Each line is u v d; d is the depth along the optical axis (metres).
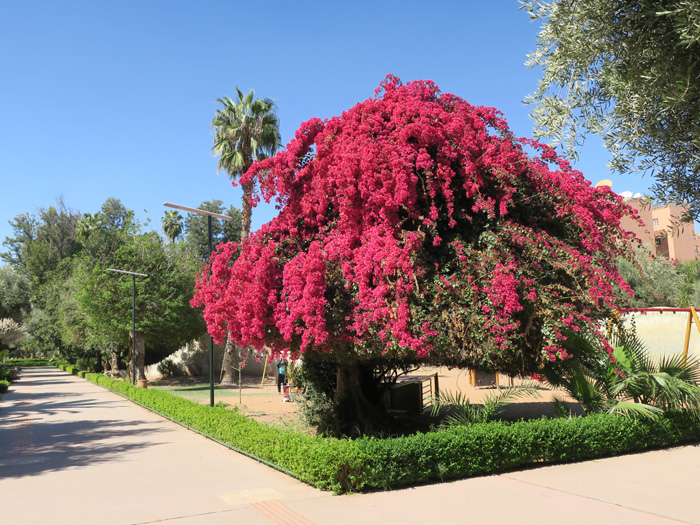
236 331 9.76
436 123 9.42
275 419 13.88
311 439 7.75
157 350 38.31
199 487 7.41
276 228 10.50
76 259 31.56
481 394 16.64
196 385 28.06
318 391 12.48
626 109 4.63
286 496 6.81
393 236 8.98
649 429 8.98
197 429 12.50
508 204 9.66
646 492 6.54
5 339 37.75
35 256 57.19
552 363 9.44
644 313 14.98
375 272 8.59
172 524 5.83
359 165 9.22
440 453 7.38
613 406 9.38
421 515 5.85
